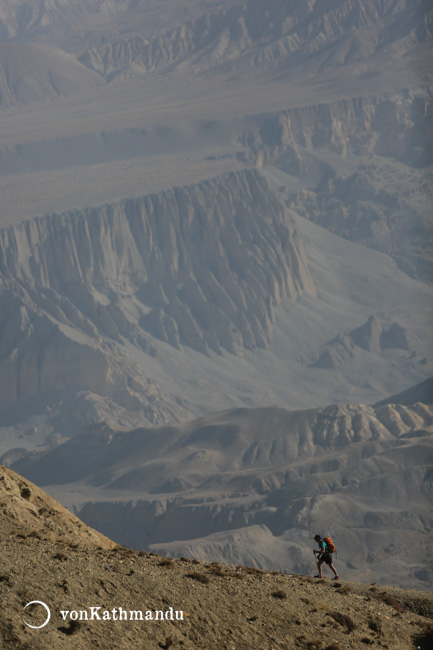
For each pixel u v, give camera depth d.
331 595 59.28
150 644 45.72
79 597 46.09
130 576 50.03
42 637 42.38
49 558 48.97
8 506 58.19
